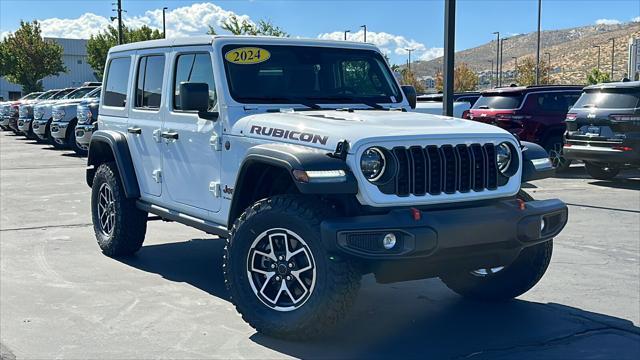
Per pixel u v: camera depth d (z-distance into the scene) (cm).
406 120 507
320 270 445
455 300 588
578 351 468
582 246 795
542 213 482
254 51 575
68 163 1755
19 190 1259
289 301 477
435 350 471
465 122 520
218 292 605
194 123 584
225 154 544
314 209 453
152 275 661
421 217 438
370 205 446
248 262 486
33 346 477
